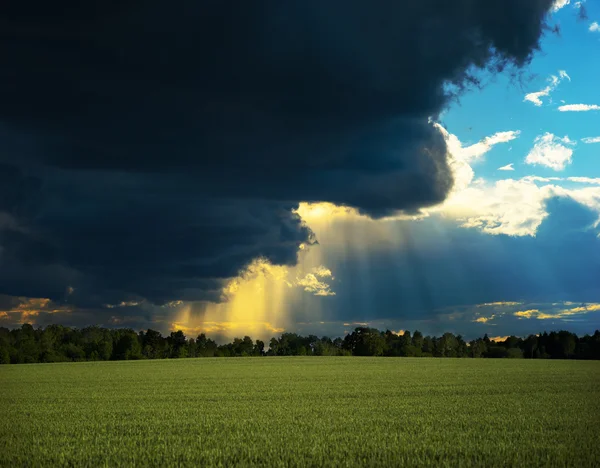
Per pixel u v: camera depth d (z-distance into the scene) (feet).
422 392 126.52
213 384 164.45
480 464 51.67
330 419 81.71
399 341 592.60
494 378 173.06
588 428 71.56
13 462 54.29
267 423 77.82
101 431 72.64
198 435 68.28
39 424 79.92
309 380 175.42
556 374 192.65
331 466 50.93
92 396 128.57
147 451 58.34
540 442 61.57
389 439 63.93
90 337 555.69
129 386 161.68
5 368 294.25
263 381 174.50
